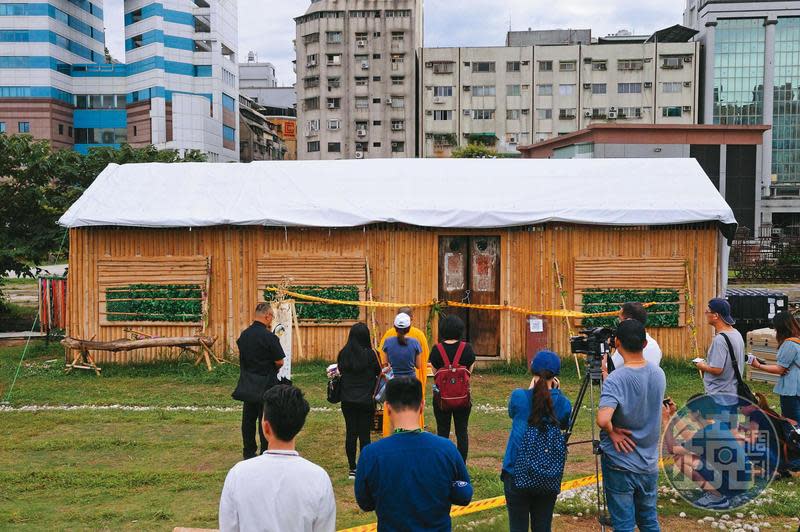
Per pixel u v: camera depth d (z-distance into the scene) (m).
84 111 85.75
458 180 14.63
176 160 27.08
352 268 13.71
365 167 15.11
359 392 7.29
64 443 8.66
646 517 4.79
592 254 13.76
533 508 4.89
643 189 14.19
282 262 13.74
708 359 7.01
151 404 10.89
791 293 33.28
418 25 91.75
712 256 13.70
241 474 3.21
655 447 4.75
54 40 82.62
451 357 7.17
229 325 13.80
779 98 79.81
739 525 6.07
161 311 13.70
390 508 3.62
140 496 6.92
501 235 13.84
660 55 79.06
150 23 81.00
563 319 13.72
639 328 4.71
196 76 83.69
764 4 78.62
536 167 15.15
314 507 3.18
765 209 72.31
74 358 13.41
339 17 83.69
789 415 7.48
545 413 4.72
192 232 13.81
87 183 20.02
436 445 3.70
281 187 14.45
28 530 5.95
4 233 18.02
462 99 81.19
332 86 84.00
